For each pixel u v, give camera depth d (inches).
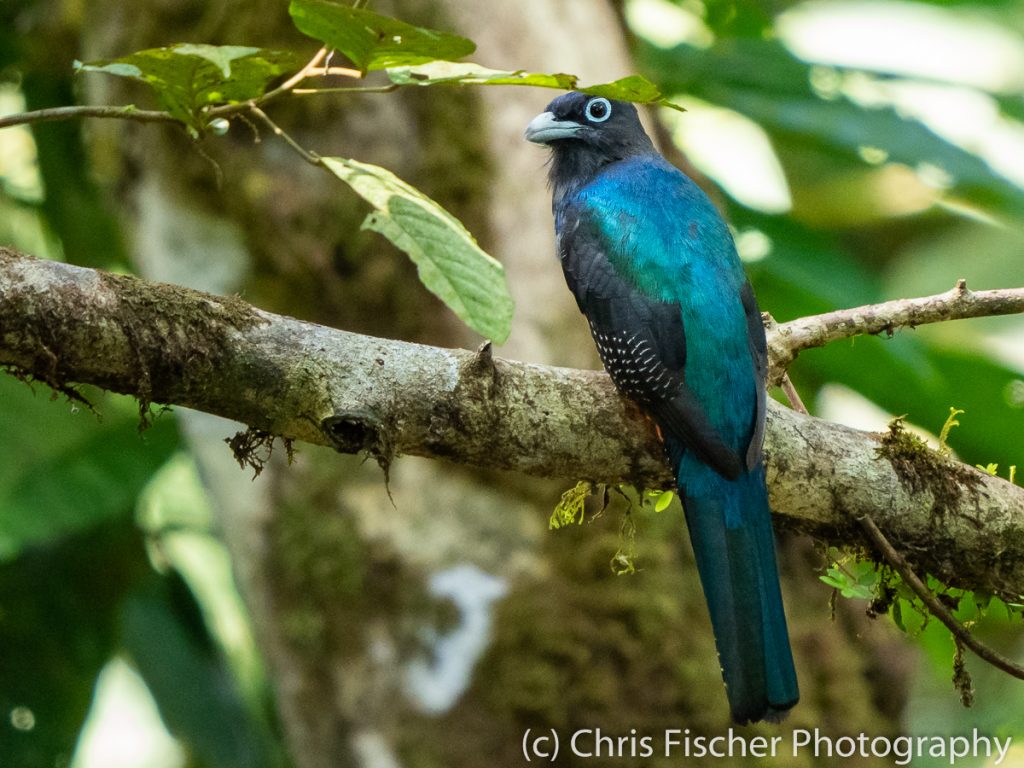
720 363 325.4
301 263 446.0
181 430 464.8
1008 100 579.5
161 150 456.4
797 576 480.7
